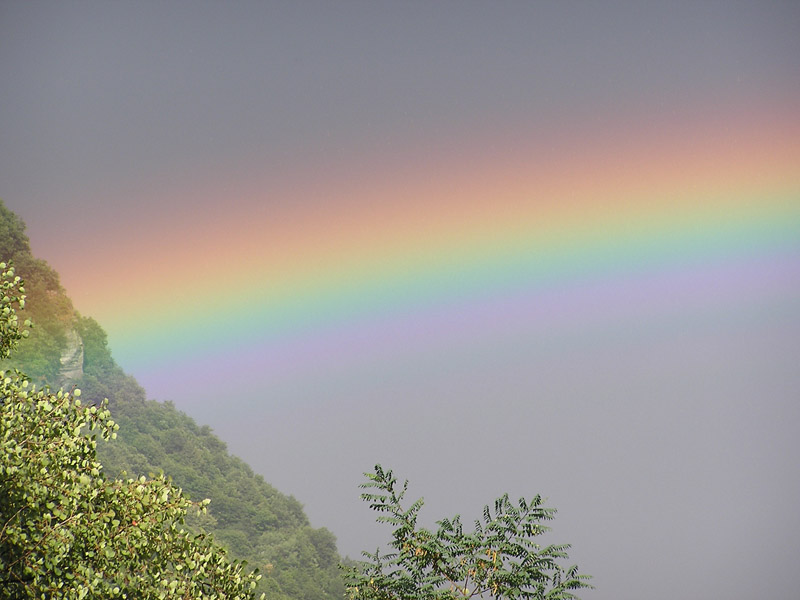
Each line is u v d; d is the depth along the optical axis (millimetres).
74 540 18500
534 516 20016
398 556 20000
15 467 18141
